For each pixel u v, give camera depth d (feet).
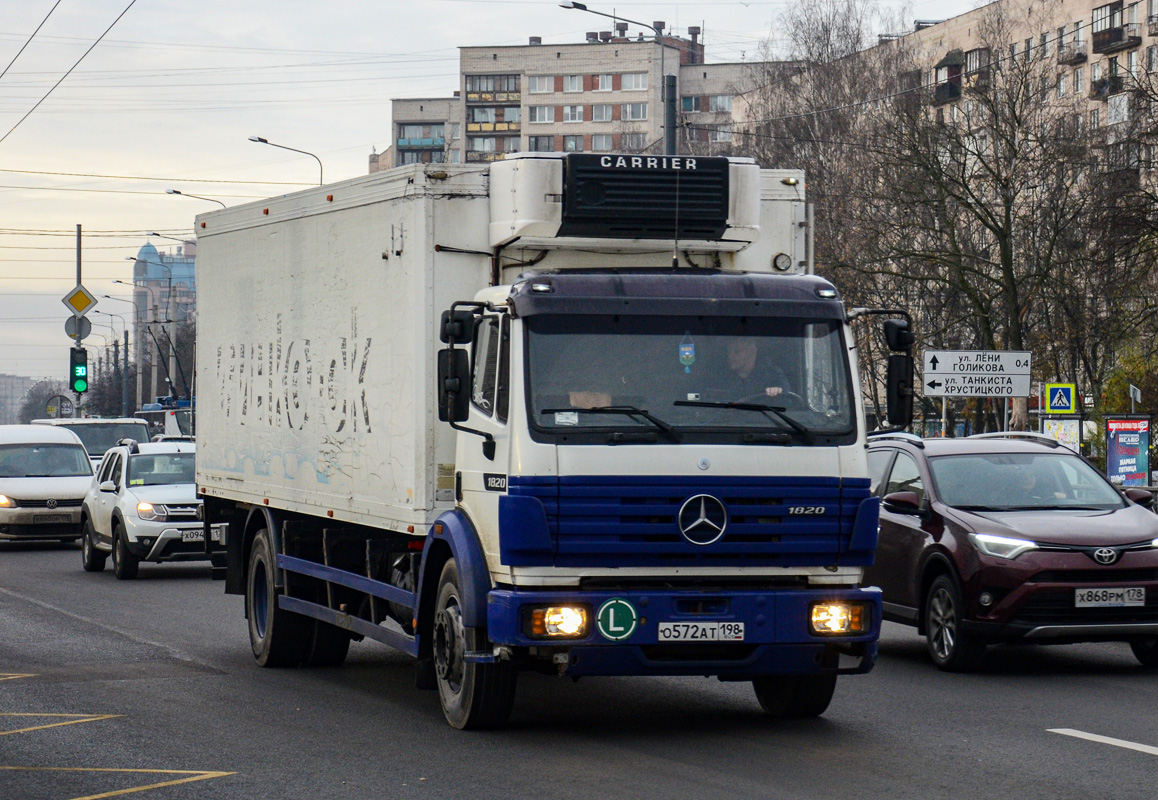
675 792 23.91
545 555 26.78
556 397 27.07
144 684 37.40
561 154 30.40
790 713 31.76
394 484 31.86
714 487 27.07
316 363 36.68
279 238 39.40
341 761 26.76
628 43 400.88
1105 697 35.06
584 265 31.40
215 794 23.95
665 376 27.48
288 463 38.70
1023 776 25.21
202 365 46.26
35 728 30.55
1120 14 241.55
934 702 34.24
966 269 121.70
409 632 32.60
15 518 91.61
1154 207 112.37
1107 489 43.21
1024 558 38.73
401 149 448.24
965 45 248.52
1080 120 133.08
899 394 29.37
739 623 27.12
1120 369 143.95
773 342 28.02
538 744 28.48
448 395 28.02
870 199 131.95
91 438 130.72
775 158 164.35
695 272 28.84
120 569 71.61
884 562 44.04
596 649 26.76
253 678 38.78
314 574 38.09
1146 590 38.78
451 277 30.83
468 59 414.00
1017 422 128.47
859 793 23.82
